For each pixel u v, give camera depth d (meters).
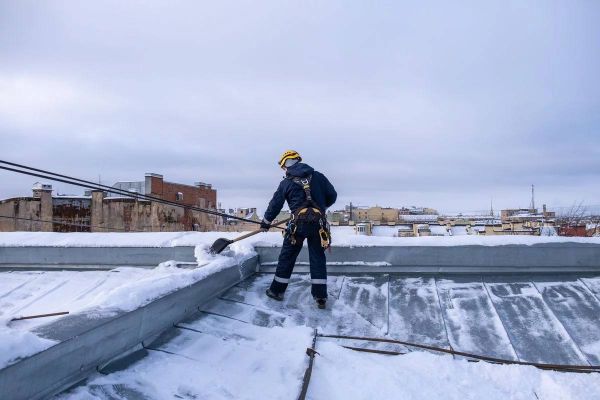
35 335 2.77
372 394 3.39
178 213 29.89
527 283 5.39
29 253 6.43
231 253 5.80
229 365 3.58
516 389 3.58
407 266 5.82
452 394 3.47
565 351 4.08
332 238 6.07
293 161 5.52
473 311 4.80
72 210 24.62
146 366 3.37
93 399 2.82
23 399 2.55
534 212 56.84
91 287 5.52
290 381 3.42
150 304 3.73
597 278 5.48
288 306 5.05
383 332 4.50
